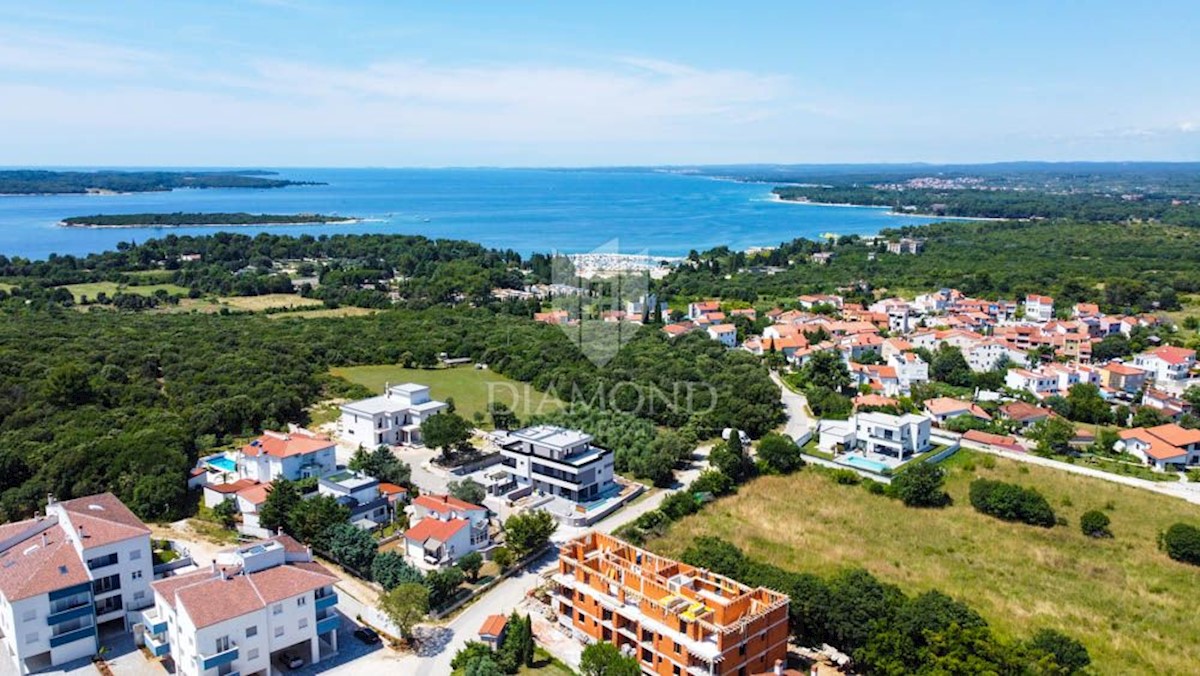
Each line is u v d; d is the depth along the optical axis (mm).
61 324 198000
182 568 84750
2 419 130625
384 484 112500
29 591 70375
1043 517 109062
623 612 74562
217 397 147000
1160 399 159125
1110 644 80188
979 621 74375
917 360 184500
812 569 95062
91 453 109312
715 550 87625
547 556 97562
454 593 87062
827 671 74500
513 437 125625
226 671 68375
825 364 176250
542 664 74375
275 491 99812
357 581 89938
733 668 68750
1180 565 98375
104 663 72688
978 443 140375
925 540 104688
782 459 128375
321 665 73750
